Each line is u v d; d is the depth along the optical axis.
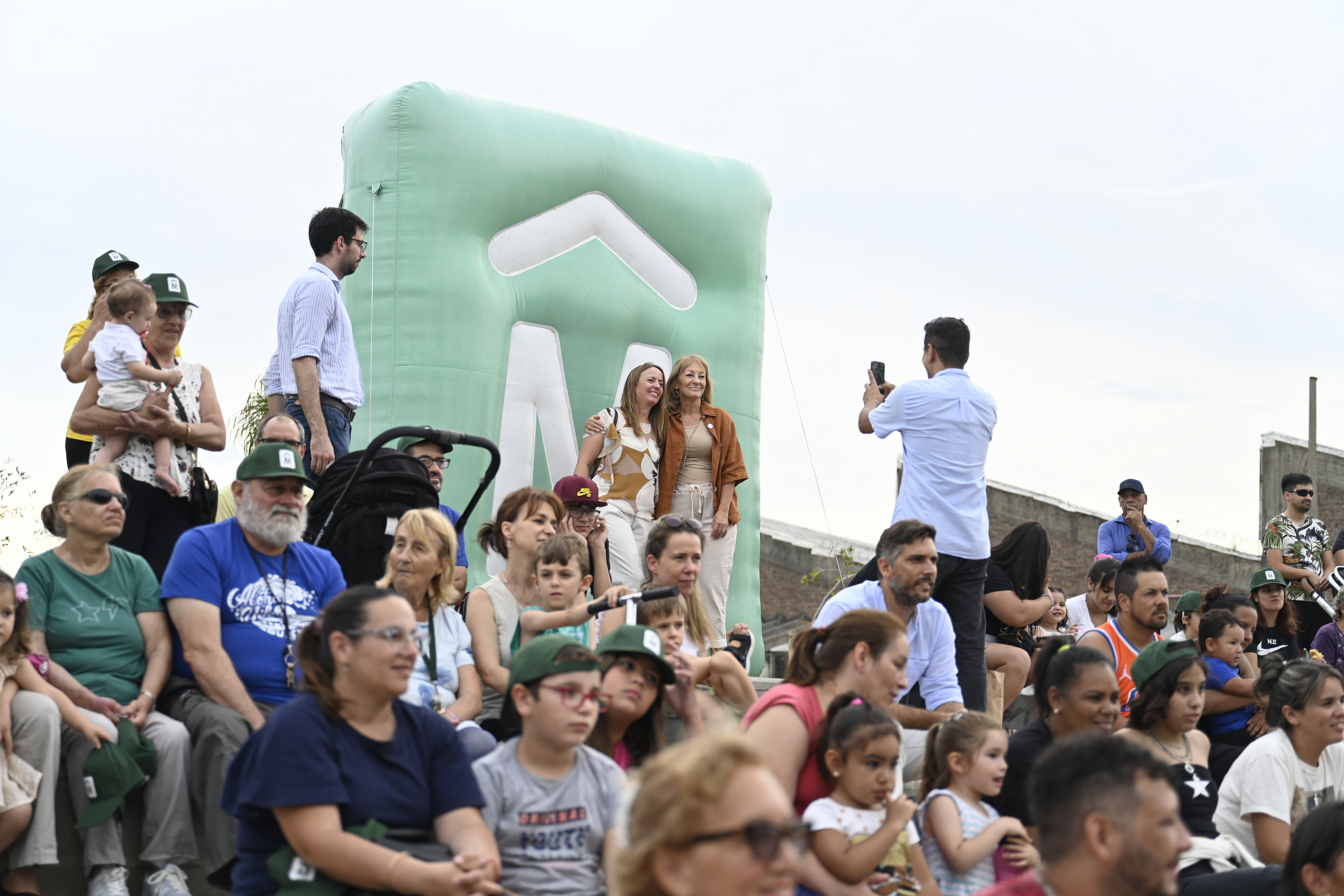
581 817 4.09
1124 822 2.79
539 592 5.64
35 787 4.59
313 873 3.66
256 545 5.23
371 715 3.85
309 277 7.06
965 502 6.97
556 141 8.91
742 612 9.55
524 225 8.79
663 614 5.38
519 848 4.04
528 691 4.07
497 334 8.52
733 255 9.84
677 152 9.75
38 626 4.96
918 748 6.05
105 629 5.06
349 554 5.89
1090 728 5.25
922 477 7.00
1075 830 2.83
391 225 8.35
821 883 4.29
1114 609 8.46
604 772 4.20
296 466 5.18
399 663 3.79
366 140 8.49
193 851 4.84
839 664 4.60
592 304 9.01
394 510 5.89
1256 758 5.52
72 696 4.85
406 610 3.86
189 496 6.20
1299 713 5.51
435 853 3.73
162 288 6.21
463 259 8.38
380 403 8.27
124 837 4.84
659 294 9.53
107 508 5.12
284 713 3.78
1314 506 18.94
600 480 8.10
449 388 8.26
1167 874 2.79
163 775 4.82
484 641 5.60
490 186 8.53
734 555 9.62
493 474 6.36
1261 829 5.45
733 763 2.26
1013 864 4.77
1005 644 7.91
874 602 6.03
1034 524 7.91
